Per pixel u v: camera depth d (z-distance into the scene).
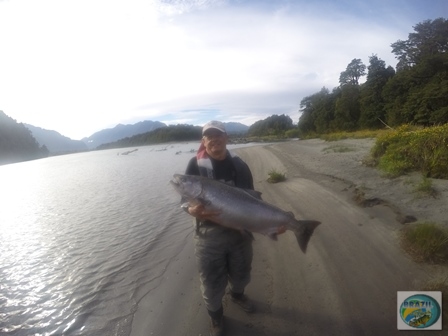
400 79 27.52
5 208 9.89
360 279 2.92
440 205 4.24
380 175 6.32
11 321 3.21
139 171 17.16
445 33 30.38
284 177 7.93
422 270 2.89
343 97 36.66
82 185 13.75
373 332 2.26
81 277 4.10
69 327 2.99
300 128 48.41
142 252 4.70
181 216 6.51
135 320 2.95
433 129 6.66
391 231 3.76
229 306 2.79
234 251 2.38
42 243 5.75
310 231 2.42
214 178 2.35
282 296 2.85
